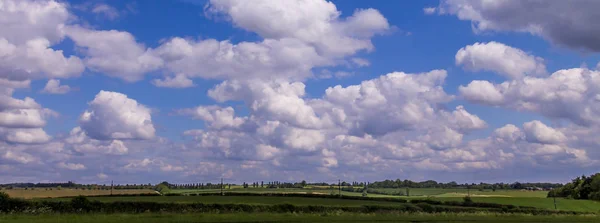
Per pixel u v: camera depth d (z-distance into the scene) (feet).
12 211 196.85
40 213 197.26
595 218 266.57
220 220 182.91
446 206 326.44
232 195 389.80
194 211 227.61
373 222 196.75
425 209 292.20
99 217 184.96
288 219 197.47
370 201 358.43
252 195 395.34
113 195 358.64
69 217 181.98
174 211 223.71
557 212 324.60
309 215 227.81
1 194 207.82
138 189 610.65
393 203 335.26
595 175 548.31
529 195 645.51
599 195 506.48
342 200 359.87
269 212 241.96
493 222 215.92
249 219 191.21
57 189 530.68
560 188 594.24
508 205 361.10
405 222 201.26
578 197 547.90
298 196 385.70
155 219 179.52
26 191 429.79
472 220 224.12
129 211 217.36
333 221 193.98
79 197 220.43
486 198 466.29
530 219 241.35
